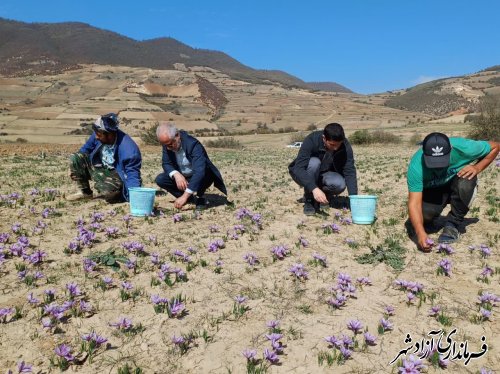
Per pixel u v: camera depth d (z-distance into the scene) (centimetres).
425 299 429
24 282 453
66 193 897
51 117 10606
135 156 769
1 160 1906
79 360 337
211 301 429
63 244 565
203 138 6819
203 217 712
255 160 2130
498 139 3406
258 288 458
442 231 612
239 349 354
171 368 332
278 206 806
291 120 12838
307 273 482
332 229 638
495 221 663
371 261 522
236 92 19500
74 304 406
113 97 14612
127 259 507
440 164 507
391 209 768
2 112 11362
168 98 15375
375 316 404
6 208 746
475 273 489
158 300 404
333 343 346
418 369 329
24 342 356
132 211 703
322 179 727
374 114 14638
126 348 354
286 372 328
